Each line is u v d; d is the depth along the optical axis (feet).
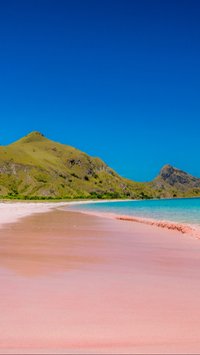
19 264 49.14
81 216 196.85
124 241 80.07
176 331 24.82
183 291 35.63
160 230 111.34
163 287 37.24
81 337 23.54
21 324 25.68
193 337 23.82
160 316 27.86
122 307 30.01
